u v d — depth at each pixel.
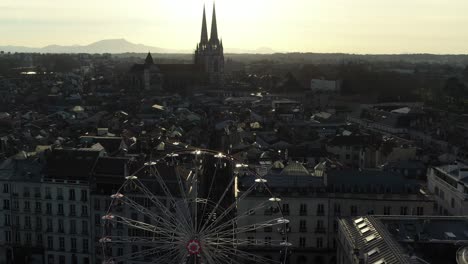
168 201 167.38
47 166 179.38
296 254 178.25
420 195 176.75
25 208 178.75
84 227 174.62
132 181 148.38
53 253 178.25
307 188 179.00
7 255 182.25
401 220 134.25
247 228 126.62
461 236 126.31
